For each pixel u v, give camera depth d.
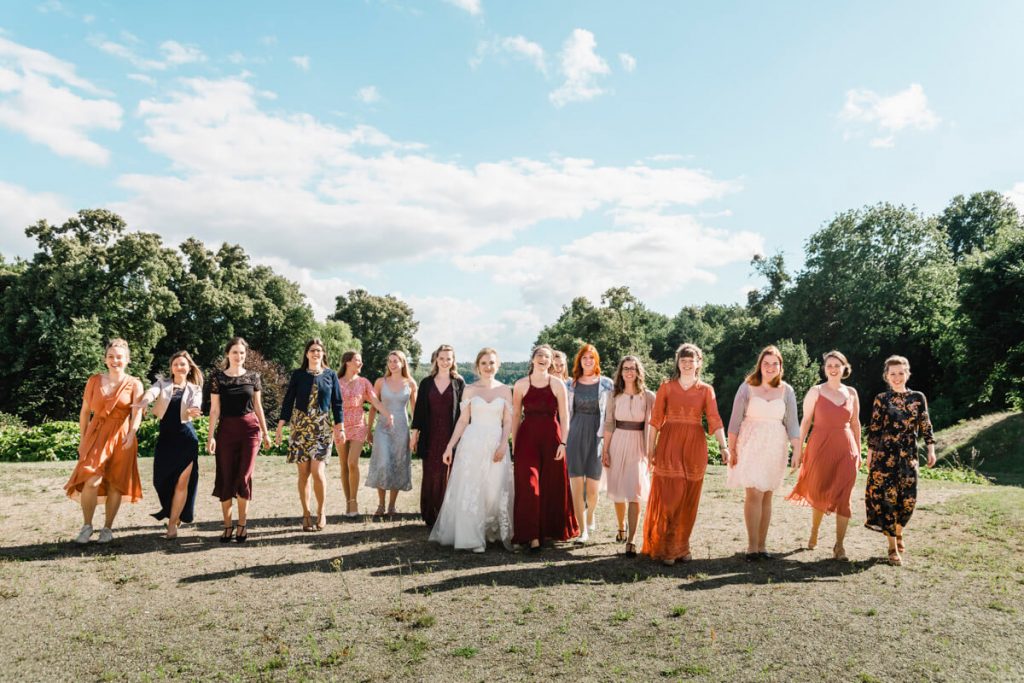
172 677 3.53
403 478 7.91
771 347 6.08
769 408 5.95
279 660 3.69
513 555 5.98
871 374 42.72
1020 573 5.34
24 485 10.09
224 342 47.44
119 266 41.12
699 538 6.71
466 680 3.45
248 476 6.48
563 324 56.88
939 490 9.70
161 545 6.27
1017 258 28.61
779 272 63.97
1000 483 16.38
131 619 4.34
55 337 37.66
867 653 3.76
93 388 6.35
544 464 6.42
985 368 30.00
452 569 5.47
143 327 41.81
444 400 7.25
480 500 6.21
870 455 5.92
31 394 37.28
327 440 7.06
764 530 5.88
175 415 6.59
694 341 72.44
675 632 4.07
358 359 8.01
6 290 39.44
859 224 44.94
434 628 4.14
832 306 45.81
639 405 6.28
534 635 4.03
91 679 3.52
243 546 6.26
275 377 29.84
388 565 5.59
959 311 31.88
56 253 39.22
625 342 52.62
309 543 6.39
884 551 6.12
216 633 4.11
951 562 5.66
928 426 5.79
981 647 3.84
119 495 6.50
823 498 5.91
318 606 4.55
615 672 3.53
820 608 4.49
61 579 5.17
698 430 5.87
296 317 54.09
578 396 6.83
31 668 3.64
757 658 3.69
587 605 4.54
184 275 47.41
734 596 4.74
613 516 8.07
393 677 3.49
